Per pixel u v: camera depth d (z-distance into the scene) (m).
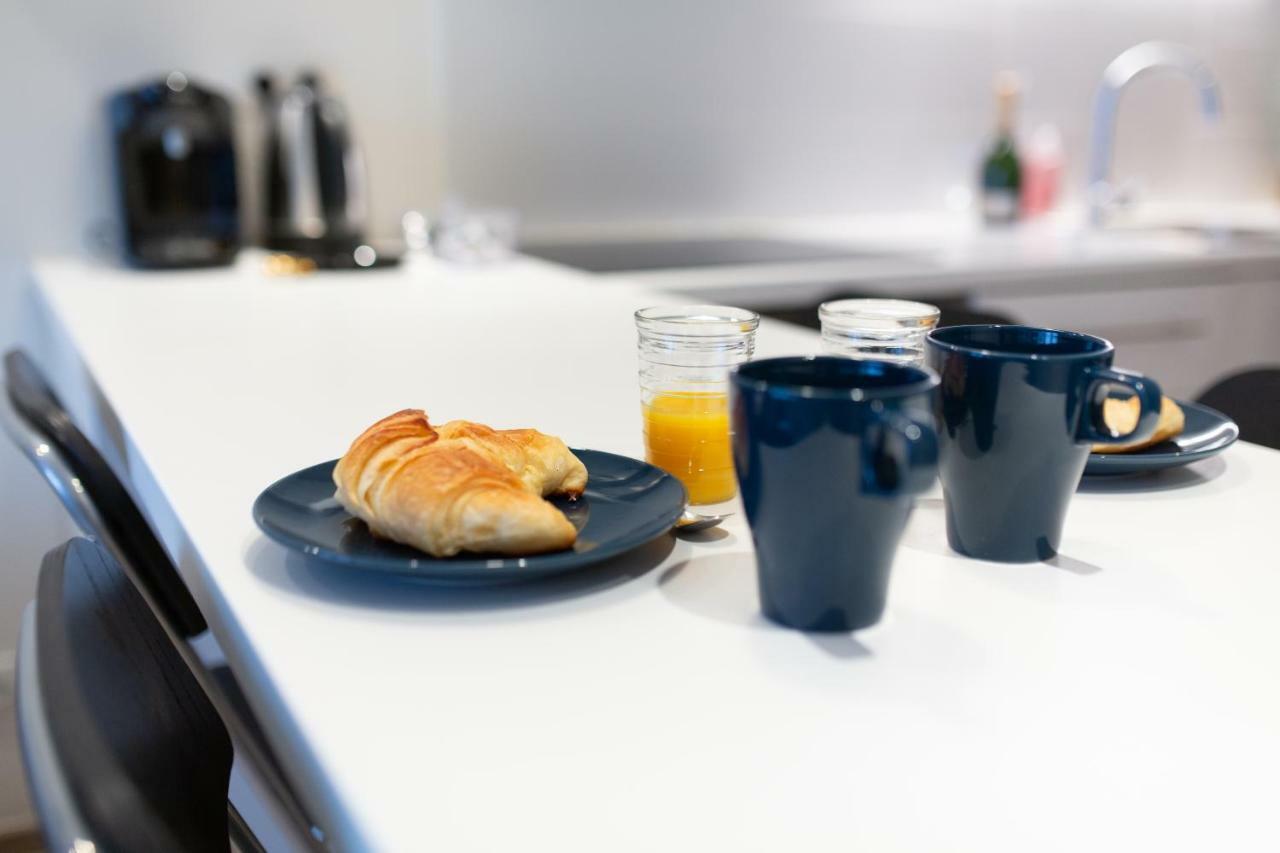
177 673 0.61
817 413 0.48
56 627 0.51
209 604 0.60
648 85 2.51
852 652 0.51
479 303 1.55
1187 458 0.75
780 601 0.53
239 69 2.14
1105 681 0.49
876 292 2.12
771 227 2.72
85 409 1.31
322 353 1.19
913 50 2.78
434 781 0.41
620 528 0.60
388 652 0.51
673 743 0.43
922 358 0.71
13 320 2.06
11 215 2.03
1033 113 2.97
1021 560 0.62
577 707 0.46
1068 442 0.59
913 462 0.47
